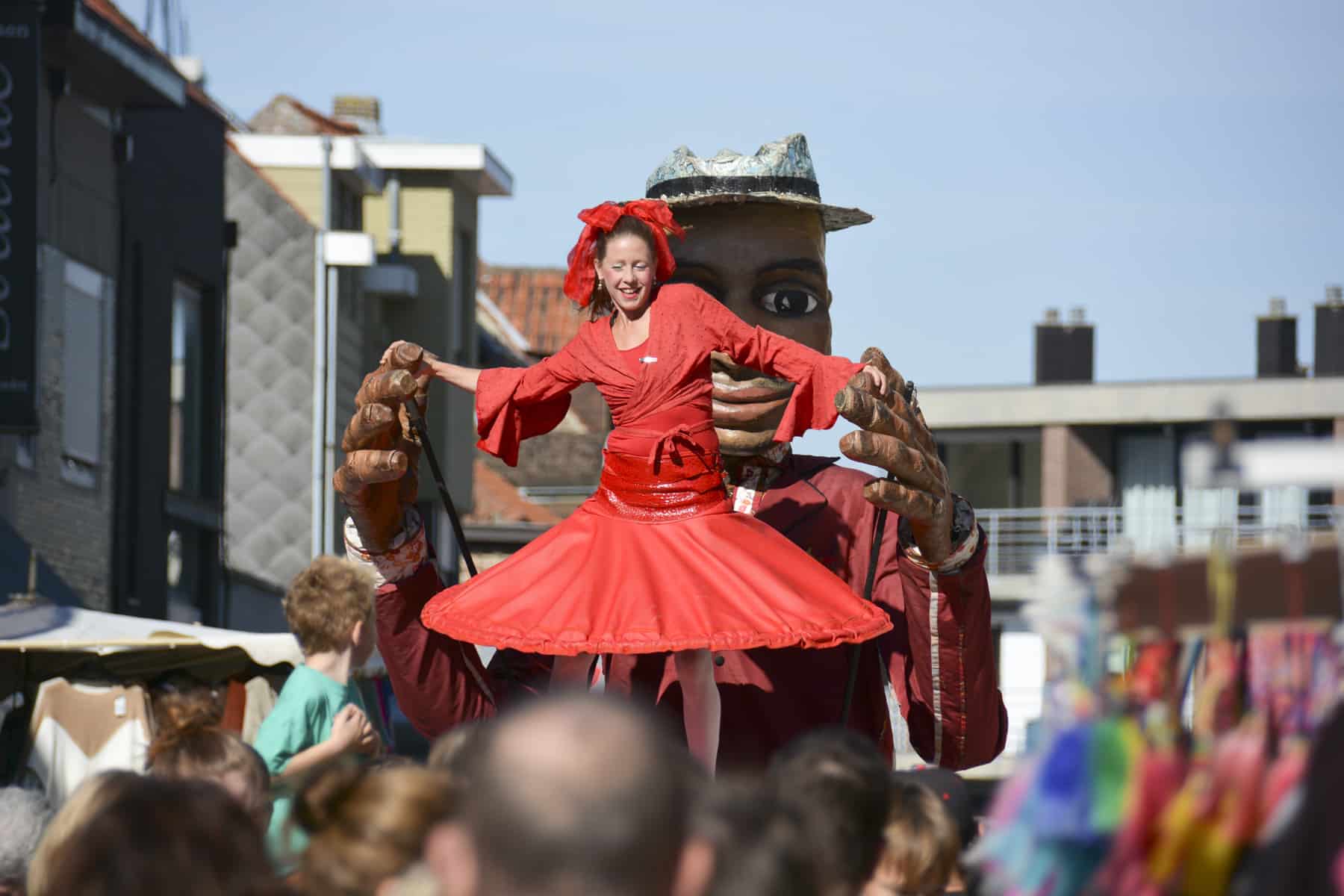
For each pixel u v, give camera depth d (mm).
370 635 9633
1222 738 4445
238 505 42562
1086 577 4559
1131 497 60344
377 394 8555
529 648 7812
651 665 9508
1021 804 4527
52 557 29281
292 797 5875
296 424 42969
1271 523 22578
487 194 52406
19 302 24875
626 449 8391
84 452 30922
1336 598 4441
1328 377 58656
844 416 8109
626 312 8445
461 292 51844
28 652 16844
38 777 16562
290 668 17578
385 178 49000
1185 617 4492
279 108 51812
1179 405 58875
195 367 37688
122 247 32875
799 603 7988
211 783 4852
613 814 3250
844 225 11156
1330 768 3916
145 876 4484
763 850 4008
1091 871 4449
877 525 9469
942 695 9055
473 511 52406
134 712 16656
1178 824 4410
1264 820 4375
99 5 35125
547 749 3311
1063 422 60375
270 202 43188
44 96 29000
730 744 9383
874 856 5852
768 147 10445
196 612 37406
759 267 10297
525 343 68062
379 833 5305
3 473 27344
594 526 8375
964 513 8789
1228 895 4375
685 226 10398
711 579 8078
